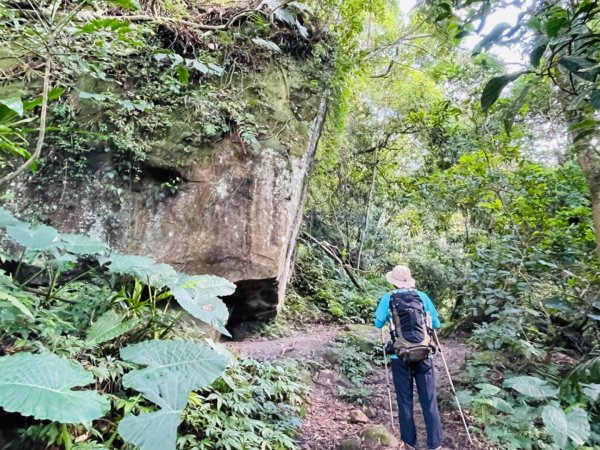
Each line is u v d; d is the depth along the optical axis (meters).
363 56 7.24
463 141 6.26
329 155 8.06
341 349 4.77
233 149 4.67
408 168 11.02
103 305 2.71
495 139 5.33
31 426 1.87
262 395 3.14
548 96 3.52
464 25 1.39
